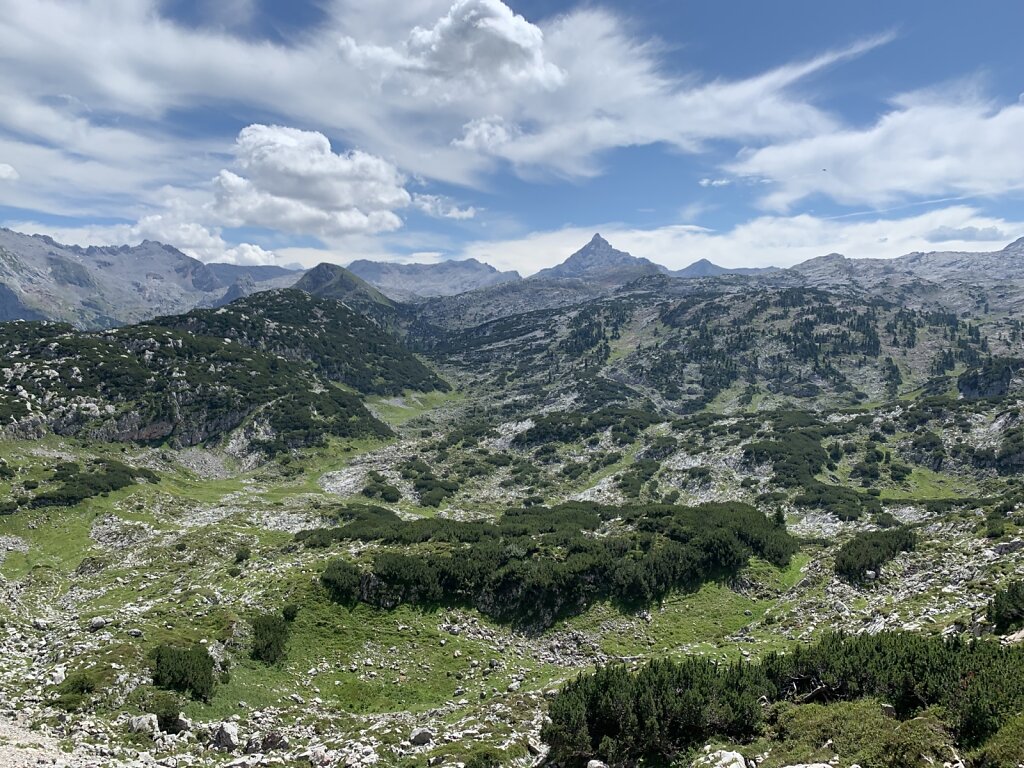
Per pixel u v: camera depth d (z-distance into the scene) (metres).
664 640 46.03
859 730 20.56
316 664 42.31
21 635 44.94
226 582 55.47
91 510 90.38
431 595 49.81
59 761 23.33
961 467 111.75
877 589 46.50
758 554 55.81
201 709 33.78
